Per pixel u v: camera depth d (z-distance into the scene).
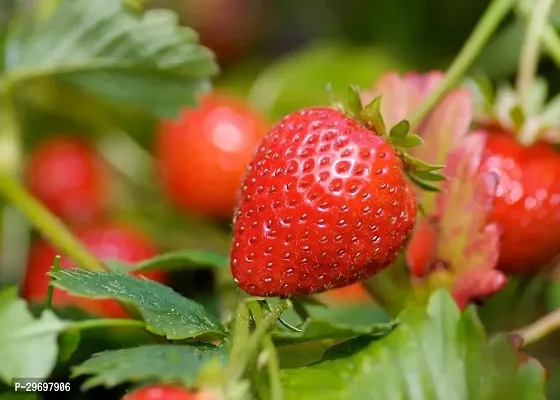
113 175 0.42
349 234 0.27
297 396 0.25
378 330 0.26
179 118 0.35
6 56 0.34
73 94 0.41
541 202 0.31
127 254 0.38
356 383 0.26
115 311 0.33
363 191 0.27
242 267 0.27
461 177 0.30
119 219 0.40
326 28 0.48
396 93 0.31
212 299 0.35
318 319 0.25
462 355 0.26
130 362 0.24
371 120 0.28
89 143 0.42
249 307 0.26
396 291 0.30
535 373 0.26
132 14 0.33
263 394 0.25
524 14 0.34
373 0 0.47
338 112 0.28
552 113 0.33
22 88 0.41
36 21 0.34
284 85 0.42
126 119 0.42
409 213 0.28
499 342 0.26
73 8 0.33
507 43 0.41
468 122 0.30
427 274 0.29
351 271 0.27
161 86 0.34
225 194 0.39
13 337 0.25
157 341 0.27
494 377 0.26
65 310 0.30
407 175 0.28
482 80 0.32
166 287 0.27
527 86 0.33
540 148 0.32
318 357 0.29
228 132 0.39
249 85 0.45
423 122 0.30
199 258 0.29
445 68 0.45
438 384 0.26
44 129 0.42
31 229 0.38
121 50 0.33
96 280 0.26
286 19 0.49
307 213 0.27
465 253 0.29
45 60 0.34
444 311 0.26
